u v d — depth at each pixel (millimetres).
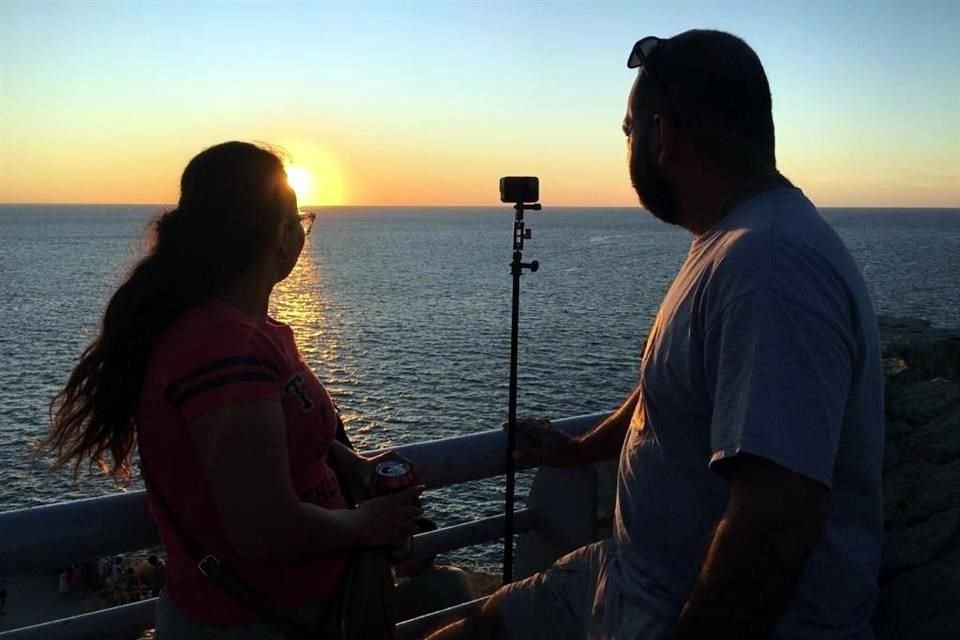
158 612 1989
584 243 178500
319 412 1925
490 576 4980
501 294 80688
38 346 51281
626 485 2025
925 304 64562
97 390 1843
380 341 53406
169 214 1881
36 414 34156
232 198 1831
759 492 1548
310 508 1811
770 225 1690
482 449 2715
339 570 1993
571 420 2963
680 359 1778
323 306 72500
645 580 1937
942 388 3324
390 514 1981
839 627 1829
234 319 1771
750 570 1538
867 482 1811
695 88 1889
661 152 1987
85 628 2234
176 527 1844
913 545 2375
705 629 1570
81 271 108812
